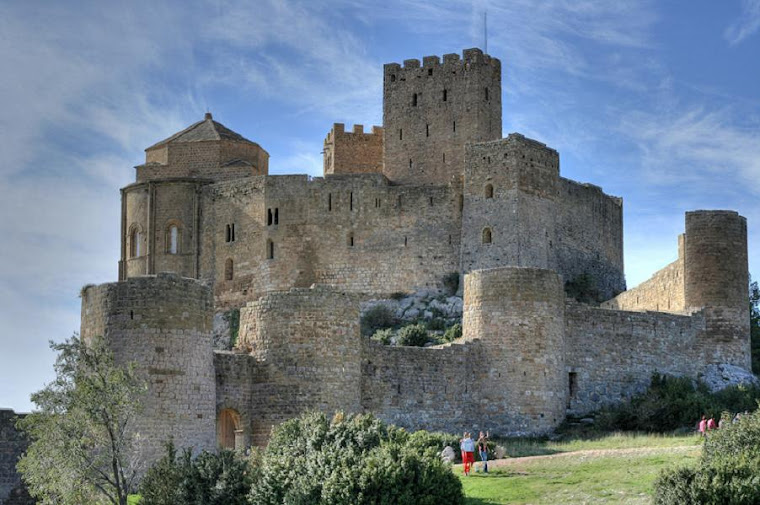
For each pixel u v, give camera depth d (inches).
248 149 5605.3
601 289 5260.8
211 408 2576.3
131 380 2347.4
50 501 2285.9
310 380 2787.9
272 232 5078.7
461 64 5344.5
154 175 5541.3
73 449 2268.7
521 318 3260.3
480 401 3245.6
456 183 4963.1
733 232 3937.0
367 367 3068.4
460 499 2246.6
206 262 5255.9
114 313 2514.8
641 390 3627.0
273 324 2815.0
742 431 2356.1
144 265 5339.6
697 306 3897.6
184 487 2246.6
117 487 2261.3
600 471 2522.1
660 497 2080.5
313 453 2246.6
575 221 5132.9
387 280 4945.9
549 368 3262.8
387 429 2389.3
